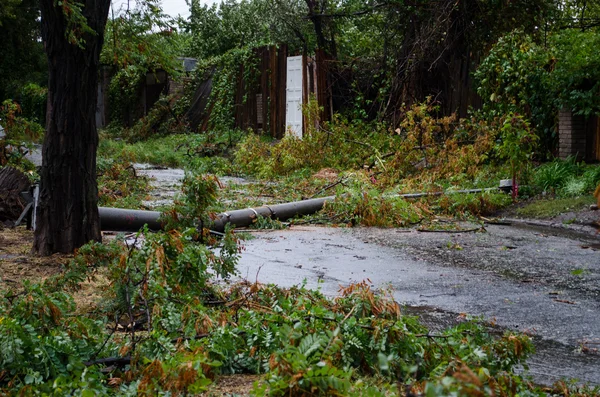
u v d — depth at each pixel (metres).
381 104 23.45
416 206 13.35
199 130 32.06
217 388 3.99
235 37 39.47
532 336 5.99
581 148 16.44
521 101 17.53
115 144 30.00
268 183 18.41
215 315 4.90
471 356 3.98
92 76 8.59
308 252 9.88
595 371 5.08
